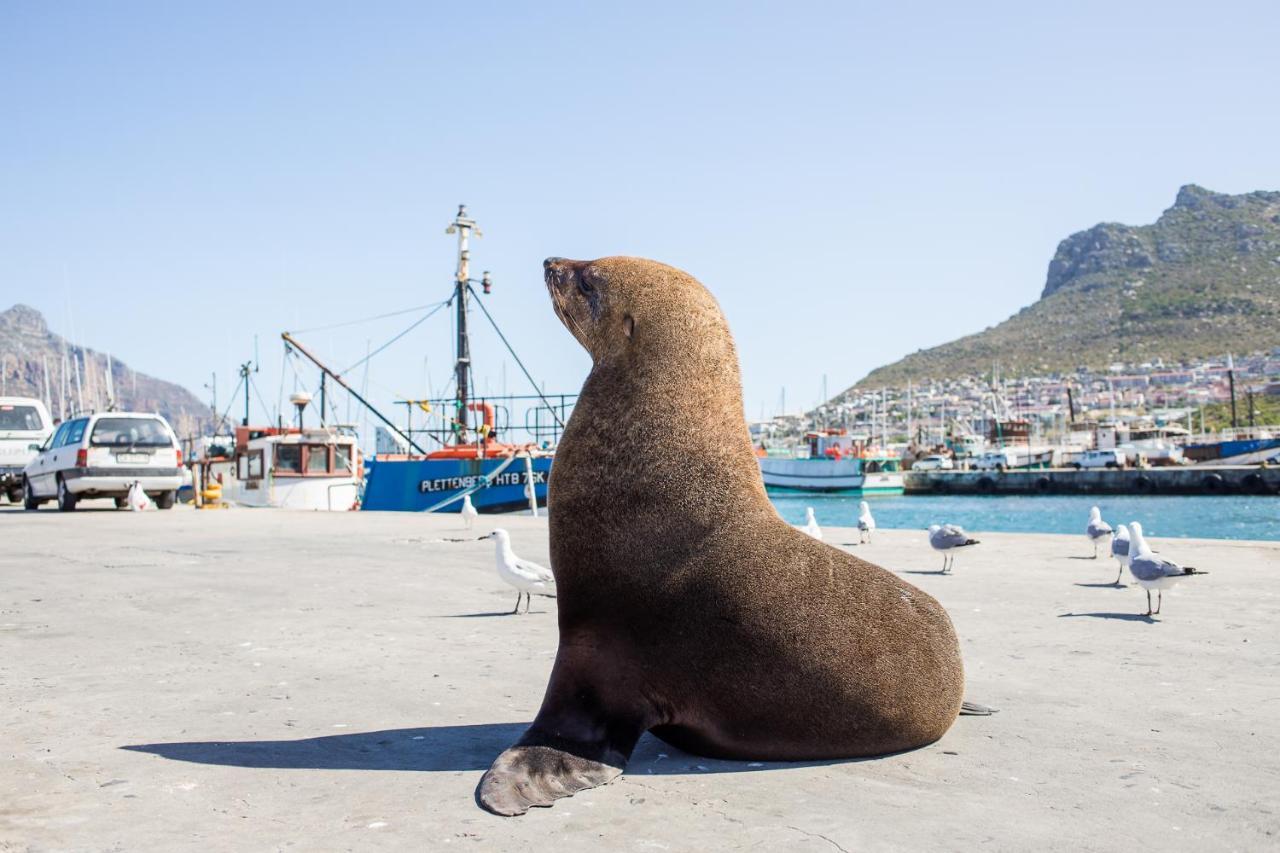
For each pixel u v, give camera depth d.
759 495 4.29
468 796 3.69
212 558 12.97
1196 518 52.94
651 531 4.12
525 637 7.29
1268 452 89.19
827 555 4.27
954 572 11.85
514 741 4.47
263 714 4.97
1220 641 7.11
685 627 4.07
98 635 7.30
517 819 3.44
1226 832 3.33
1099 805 3.60
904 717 4.16
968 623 7.95
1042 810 3.54
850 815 3.48
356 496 33.50
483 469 29.98
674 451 4.19
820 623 4.04
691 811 3.53
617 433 4.25
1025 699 5.31
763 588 4.05
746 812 3.51
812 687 4.05
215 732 4.62
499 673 5.98
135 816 3.46
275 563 12.41
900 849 3.15
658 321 4.37
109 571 11.46
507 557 8.55
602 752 3.98
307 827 3.36
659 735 4.42
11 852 3.11
